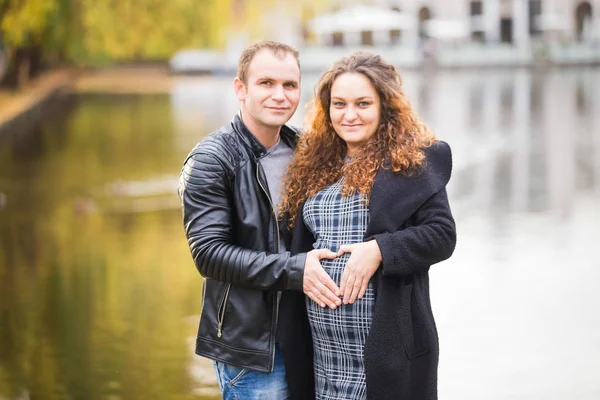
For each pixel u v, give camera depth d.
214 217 3.28
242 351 3.32
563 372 5.54
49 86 38.06
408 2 69.50
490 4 66.94
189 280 8.05
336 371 3.25
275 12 62.91
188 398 5.27
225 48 58.19
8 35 27.39
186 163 3.33
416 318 3.21
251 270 3.19
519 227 9.98
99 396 5.30
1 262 8.88
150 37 41.31
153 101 34.97
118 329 6.59
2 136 21.08
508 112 25.84
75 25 36.31
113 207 12.12
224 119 26.44
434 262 3.18
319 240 3.27
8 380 5.55
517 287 7.45
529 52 54.59
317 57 55.88
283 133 3.51
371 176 3.20
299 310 3.37
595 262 8.25
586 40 60.44
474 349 5.98
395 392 3.14
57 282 8.02
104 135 22.44
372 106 3.25
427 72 50.19
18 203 12.59
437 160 3.24
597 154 16.75
